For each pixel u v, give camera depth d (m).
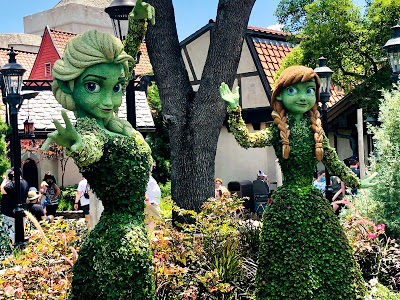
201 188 7.17
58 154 17.33
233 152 16.86
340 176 5.58
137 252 4.11
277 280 4.99
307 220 5.03
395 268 6.59
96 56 4.20
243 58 15.84
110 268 4.04
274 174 16.08
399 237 7.47
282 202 5.12
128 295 4.05
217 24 7.32
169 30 7.32
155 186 7.17
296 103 5.23
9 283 4.62
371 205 7.64
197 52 16.95
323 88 8.67
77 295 4.11
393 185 7.51
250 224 7.01
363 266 6.67
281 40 17.25
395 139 7.72
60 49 22.36
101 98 4.25
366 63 13.27
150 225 6.98
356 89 13.14
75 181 18.56
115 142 4.20
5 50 23.92
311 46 13.07
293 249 4.96
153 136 18.03
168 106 7.27
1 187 8.62
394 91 8.10
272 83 15.34
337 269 4.98
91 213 6.52
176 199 7.26
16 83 8.16
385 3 12.28
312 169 5.30
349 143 16.34
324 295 4.95
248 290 5.80
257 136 5.38
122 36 7.57
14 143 8.05
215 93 7.18
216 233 5.96
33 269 4.70
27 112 15.19
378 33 12.67
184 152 7.21
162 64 7.27
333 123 15.30
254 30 16.05
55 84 4.34
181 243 5.66
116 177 4.18
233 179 16.86
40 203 11.23
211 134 7.23
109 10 7.48
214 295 5.54
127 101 7.55
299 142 5.23
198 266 5.77
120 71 4.31
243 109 15.76
